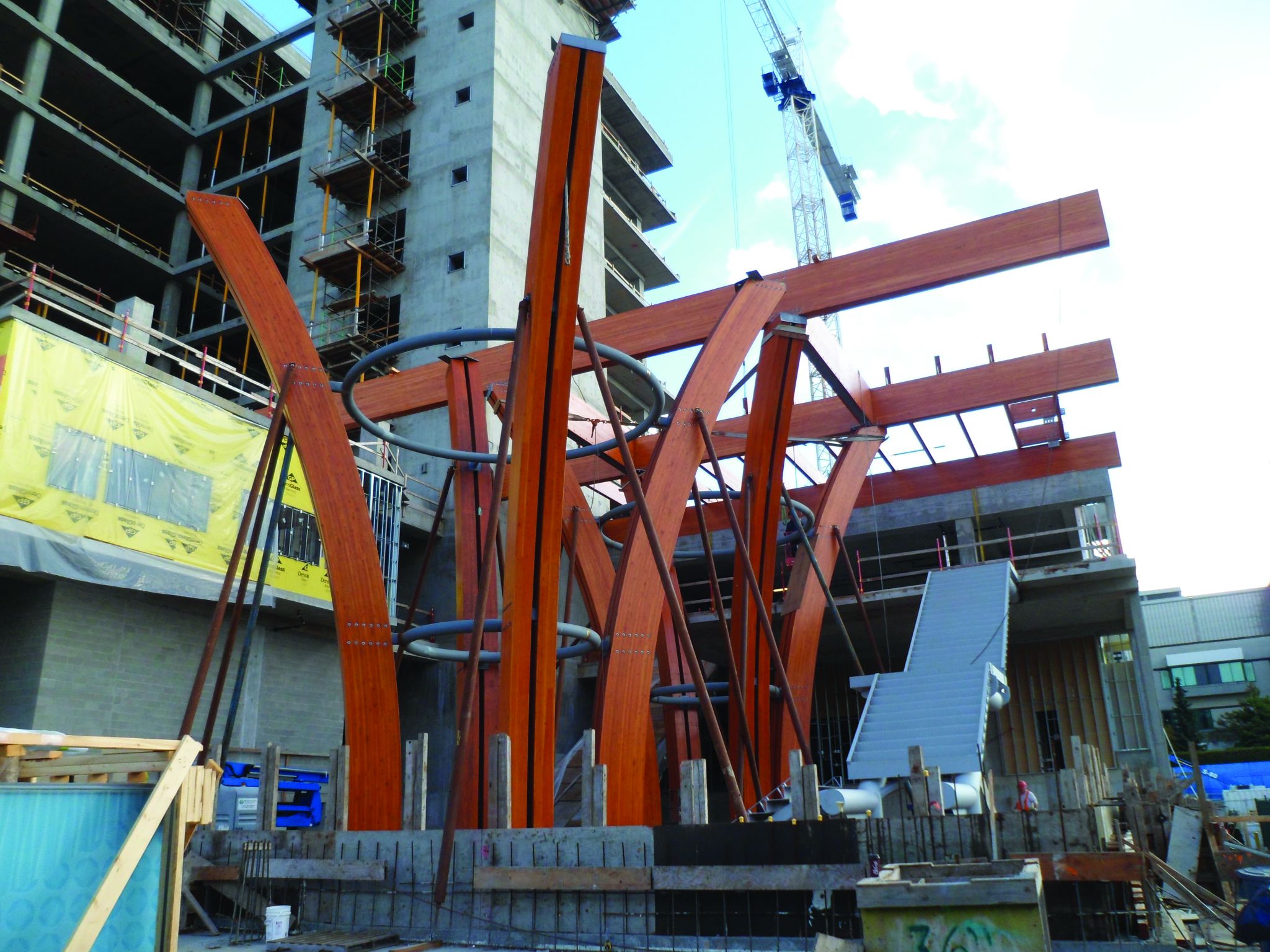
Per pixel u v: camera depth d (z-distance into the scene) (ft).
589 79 54.49
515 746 55.67
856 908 41.04
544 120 57.77
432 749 119.24
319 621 104.88
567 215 56.85
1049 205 81.30
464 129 170.09
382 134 178.91
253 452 97.76
